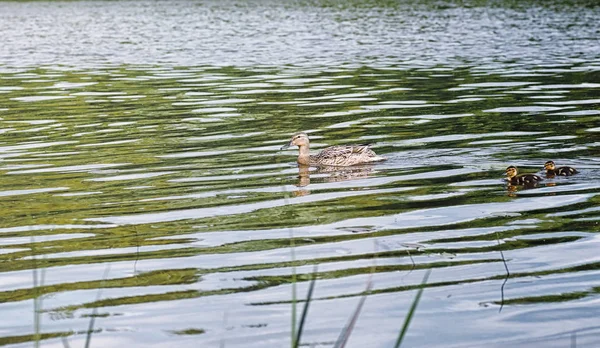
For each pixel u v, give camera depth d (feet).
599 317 39.01
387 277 43.98
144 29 209.67
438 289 42.39
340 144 77.36
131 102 103.24
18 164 70.69
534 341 36.94
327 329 38.34
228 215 55.06
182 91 111.34
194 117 92.17
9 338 37.83
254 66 136.46
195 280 43.96
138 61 146.82
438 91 107.45
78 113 96.02
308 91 109.40
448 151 72.74
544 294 41.60
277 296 41.83
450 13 234.17
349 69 130.52
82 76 128.16
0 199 59.82
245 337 37.68
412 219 53.52
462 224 52.31
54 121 91.15
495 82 113.80
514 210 54.95
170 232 51.65
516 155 70.49
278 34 191.01
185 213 55.57
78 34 199.82
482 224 52.24
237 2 291.38
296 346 29.17
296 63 139.33
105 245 49.49
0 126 88.58
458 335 37.63
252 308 40.55
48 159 72.43
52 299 41.91
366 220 53.57
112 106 100.58
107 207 57.31
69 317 39.88
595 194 58.13
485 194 58.95
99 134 83.35
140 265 46.21
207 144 77.87
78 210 56.70
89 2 302.86
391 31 192.54
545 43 161.99
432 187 61.11
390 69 129.59
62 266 46.24
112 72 132.36
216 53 156.97
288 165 69.10
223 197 59.41
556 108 93.04
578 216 53.26
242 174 66.23
